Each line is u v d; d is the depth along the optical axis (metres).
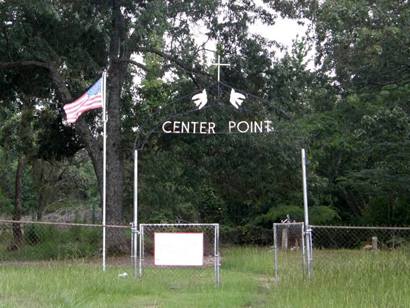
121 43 22.98
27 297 9.63
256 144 23.05
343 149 30.19
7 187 41.81
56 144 28.34
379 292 9.77
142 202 28.78
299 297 9.85
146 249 21.16
